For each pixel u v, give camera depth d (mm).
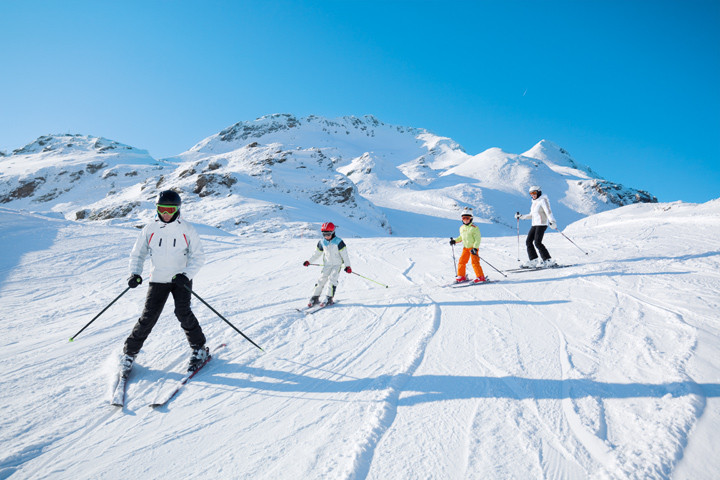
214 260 10531
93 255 9797
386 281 7363
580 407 2604
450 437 2367
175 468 2199
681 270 6422
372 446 2303
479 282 6598
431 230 55531
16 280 7504
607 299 5078
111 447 2396
